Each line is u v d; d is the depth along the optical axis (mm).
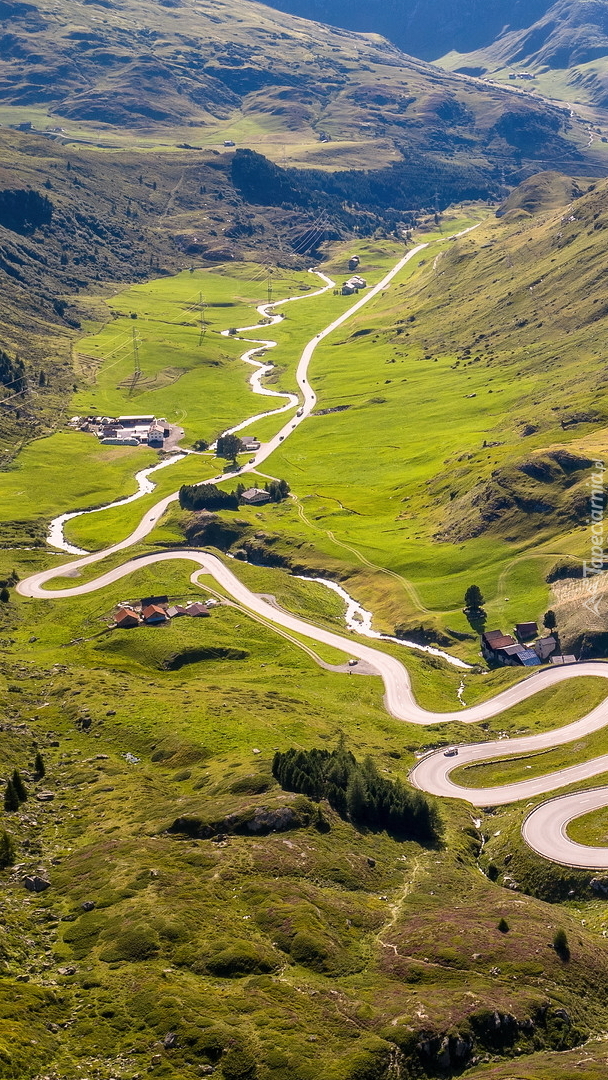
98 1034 96938
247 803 145000
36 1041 94125
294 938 113688
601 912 132000
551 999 108188
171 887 122500
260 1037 97375
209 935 112750
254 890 122750
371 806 150875
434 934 118250
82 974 106875
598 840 145625
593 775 164875
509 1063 99062
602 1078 93562
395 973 111438
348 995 106000
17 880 127625
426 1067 98125
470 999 105875
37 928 116750
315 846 135875
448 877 136500
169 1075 91688
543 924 123500
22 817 145625
